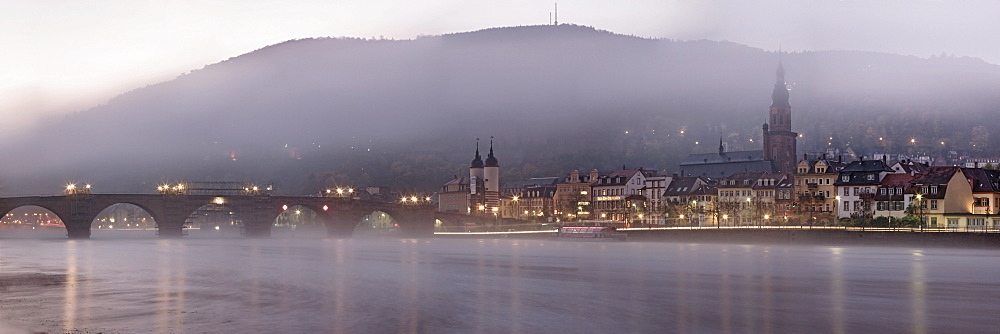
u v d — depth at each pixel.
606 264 130.38
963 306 79.31
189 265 127.62
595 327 67.50
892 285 97.06
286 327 67.19
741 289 93.00
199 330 65.62
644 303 80.94
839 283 99.06
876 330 66.56
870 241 191.62
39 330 65.50
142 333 64.31
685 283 99.44
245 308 76.94
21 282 100.06
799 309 77.06
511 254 160.75
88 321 69.44
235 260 139.50
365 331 65.44
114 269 119.25
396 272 114.50
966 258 144.25
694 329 66.62
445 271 116.44
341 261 137.50
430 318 71.69
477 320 70.56
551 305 79.56
